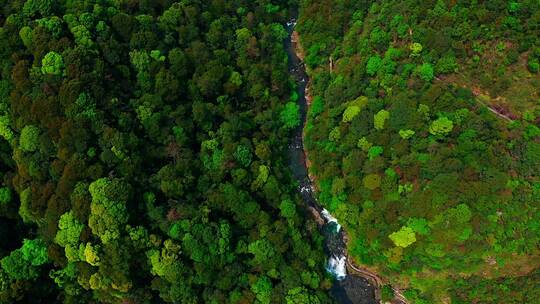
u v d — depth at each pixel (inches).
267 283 2989.7
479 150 3004.4
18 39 3073.3
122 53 3309.5
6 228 2938.0
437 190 3016.7
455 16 3299.7
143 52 3346.5
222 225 3002.0
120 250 2637.8
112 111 3009.4
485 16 3208.7
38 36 3024.1
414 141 3171.8
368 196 3253.0
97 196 2659.9
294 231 3218.5
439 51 3304.6
